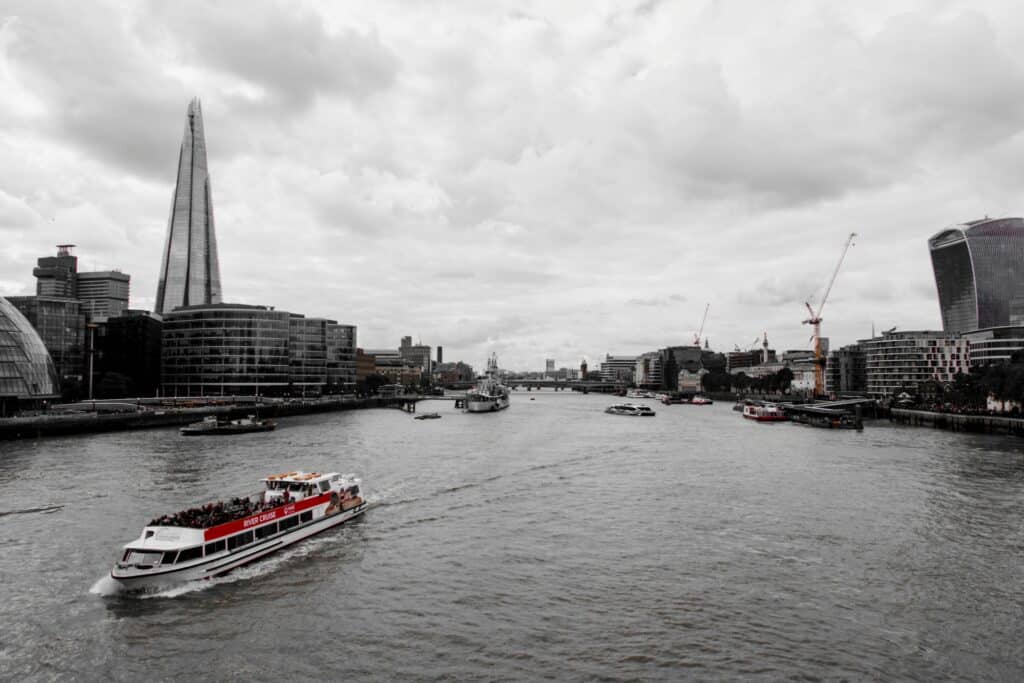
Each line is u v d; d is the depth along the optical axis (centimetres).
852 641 4681
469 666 4300
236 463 11894
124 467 11356
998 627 4928
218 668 4275
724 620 5003
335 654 4459
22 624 4878
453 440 16512
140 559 5588
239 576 5891
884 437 18075
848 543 6919
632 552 6600
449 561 6316
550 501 8844
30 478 10169
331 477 7794
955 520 7856
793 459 13088
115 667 4284
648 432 19538
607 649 4534
